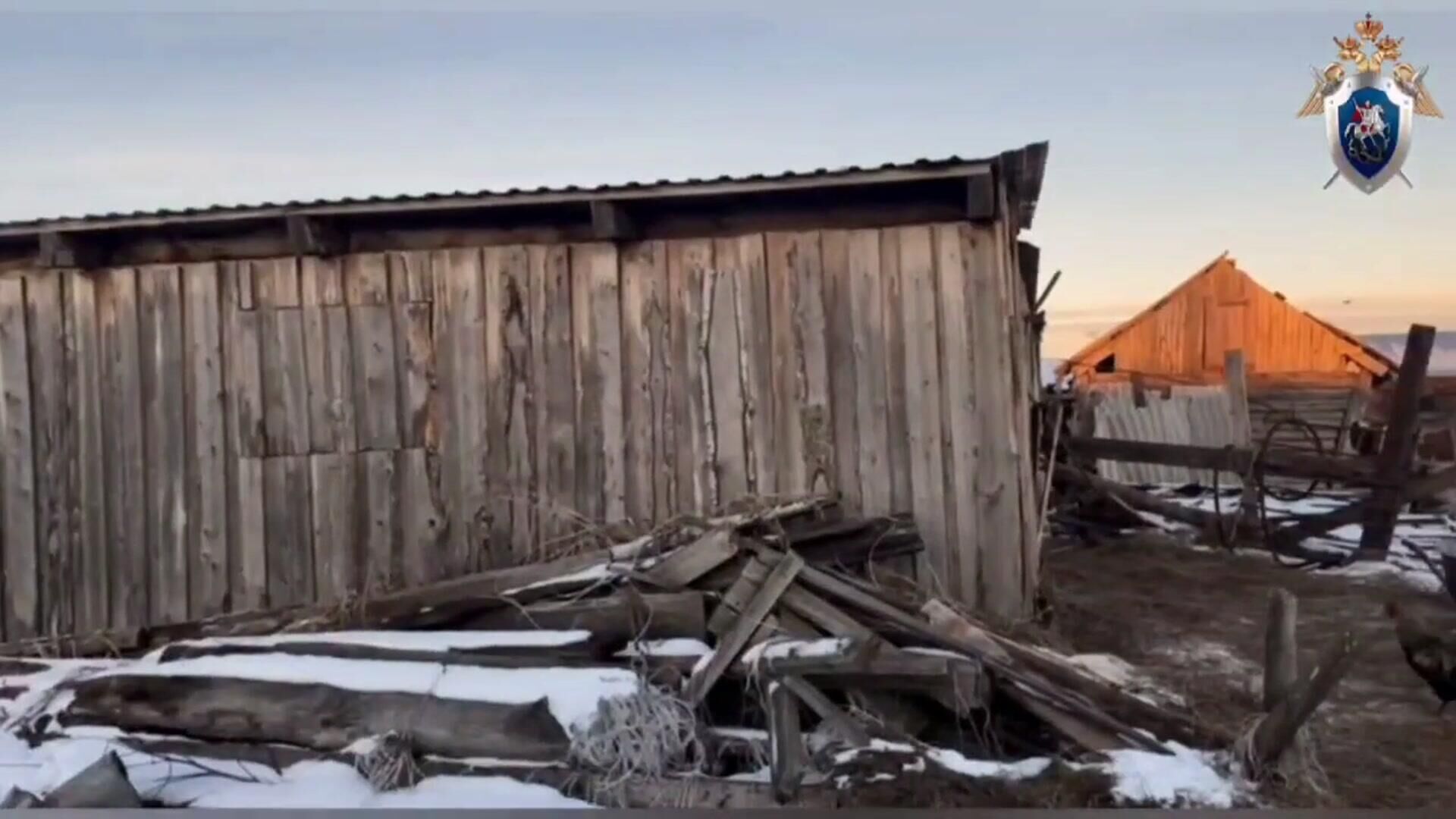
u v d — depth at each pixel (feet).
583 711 13.97
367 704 14.46
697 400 19.92
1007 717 15.02
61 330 21.25
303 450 20.71
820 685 14.38
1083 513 36.83
